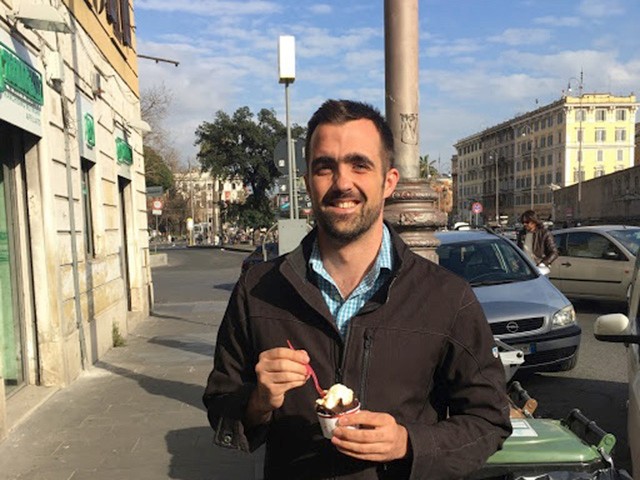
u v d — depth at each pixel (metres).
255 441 1.84
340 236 1.83
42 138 6.23
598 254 11.02
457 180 138.88
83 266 7.54
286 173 9.09
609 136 92.19
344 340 1.78
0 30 5.21
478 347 1.78
